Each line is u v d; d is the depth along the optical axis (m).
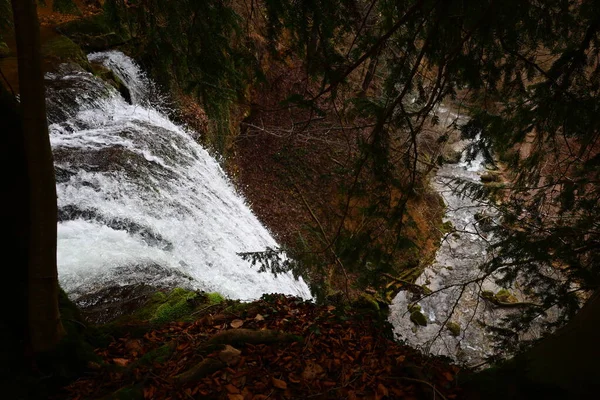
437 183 13.10
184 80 3.56
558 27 3.37
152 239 7.21
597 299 2.62
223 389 2.82
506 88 3.92
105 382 2.90
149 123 9.60
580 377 2.41
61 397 2.74
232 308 4.53
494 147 4.61
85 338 3.41
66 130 8.24
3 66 8.41
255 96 14.06
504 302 10.35
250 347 3.31
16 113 2.82
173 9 3.14
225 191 10.96
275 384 2.90
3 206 2.71
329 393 2.88
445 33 3.14
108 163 7.66
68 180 7.05
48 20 11.38
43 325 2.74
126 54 11.70
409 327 10.35
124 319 4.48
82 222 6.58
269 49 3.27
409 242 3.83
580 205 4.93
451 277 11.52
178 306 4.70
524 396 2.60
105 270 5.61
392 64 3.71
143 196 7.65
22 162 2.79
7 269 2.75
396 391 2.94
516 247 5.05
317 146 12.12
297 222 12.02
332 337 3.64
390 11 3.33
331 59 3.02
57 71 9.30
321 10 2.88
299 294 10.12
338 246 4.06
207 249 8.23
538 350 2.80
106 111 9.24
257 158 13.41
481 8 2.94
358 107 3.59
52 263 2.69
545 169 5.93
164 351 3.31
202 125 11.77
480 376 2.90
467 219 13.12
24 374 2.65
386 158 3.53
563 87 3.51
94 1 11.64
